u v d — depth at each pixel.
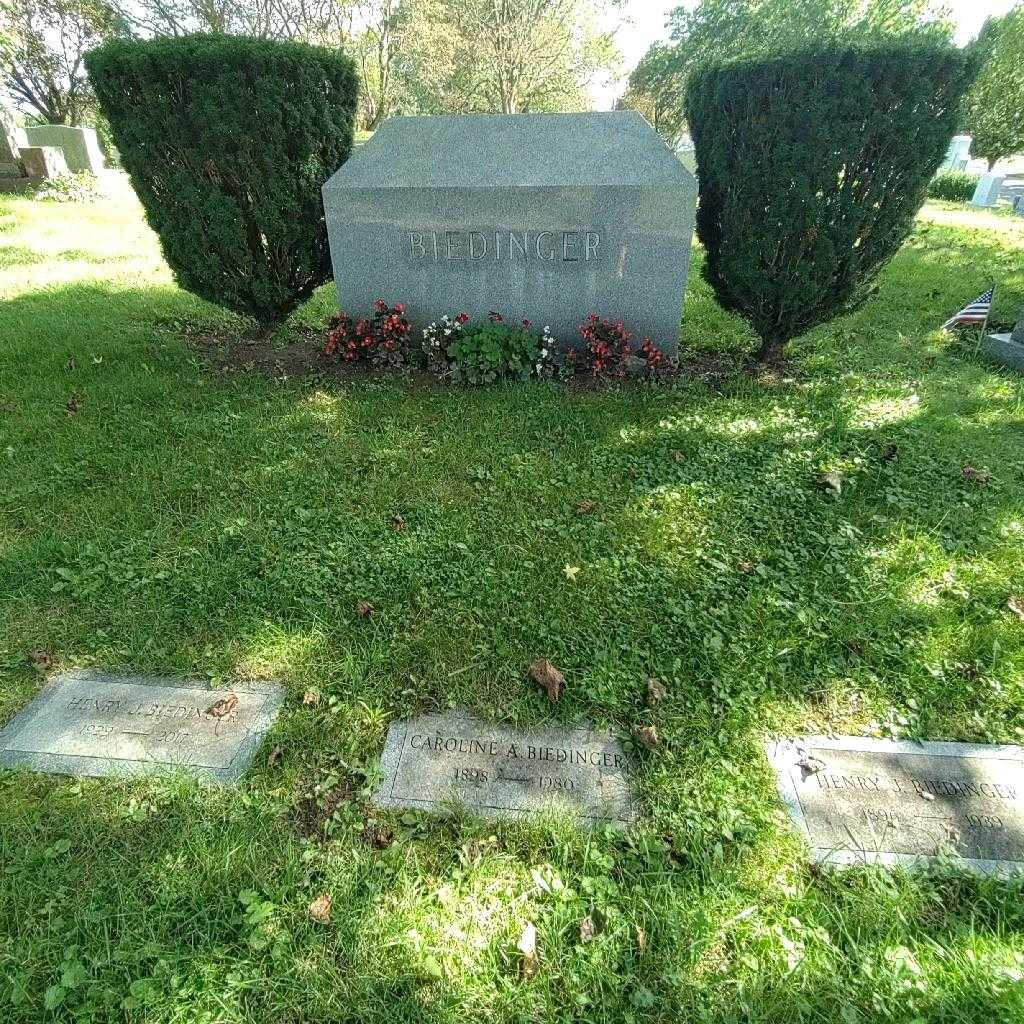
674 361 5.57
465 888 1.96
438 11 29.05
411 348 5.84
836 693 2.64
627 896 1.94
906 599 3.09
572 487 3.98
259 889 1.96
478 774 2.32
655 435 4.57
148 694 2.62
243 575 3.22
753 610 3.02
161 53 4.70
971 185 20.39
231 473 4.09
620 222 5.24
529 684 2.65
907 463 4.14
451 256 5.52
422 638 2.85
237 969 1.76
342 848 2.08
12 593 3.07
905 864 2.05
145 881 1.97
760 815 2.17
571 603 3.06
